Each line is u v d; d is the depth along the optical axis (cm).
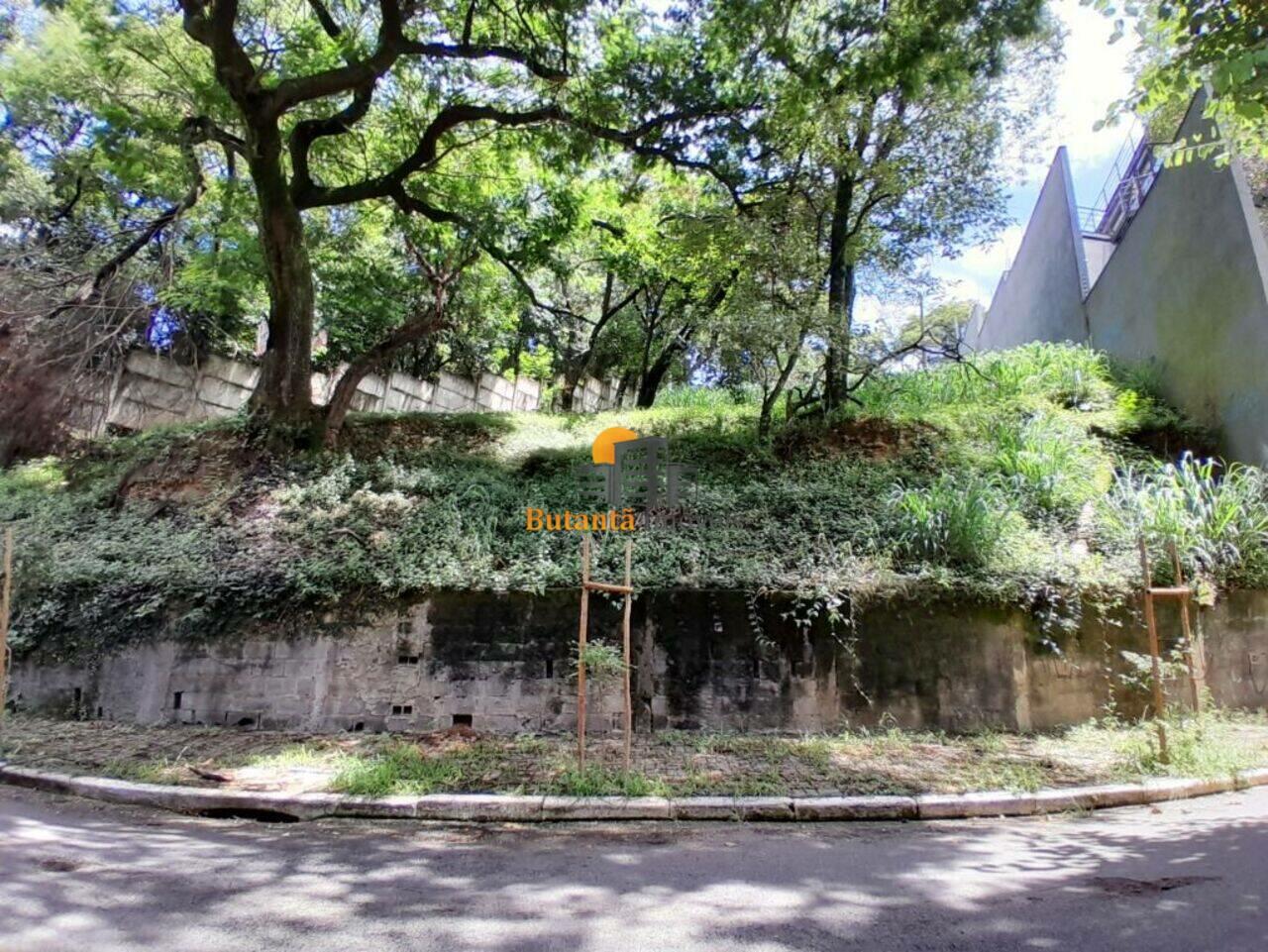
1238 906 356
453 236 1309
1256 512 866
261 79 1013
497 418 1329
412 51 973
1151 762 619
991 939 328
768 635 748
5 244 1276
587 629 756
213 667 780
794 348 1076
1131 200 1584
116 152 1020
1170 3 514
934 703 738
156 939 327
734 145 1049
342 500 980
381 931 340
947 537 808
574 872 428
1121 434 1104
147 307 1302
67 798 583
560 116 1043
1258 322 983
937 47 795
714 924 349
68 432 1255
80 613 815
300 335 1120
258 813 554
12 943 318
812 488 953
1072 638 765
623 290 1928
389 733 734
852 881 409
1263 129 628
